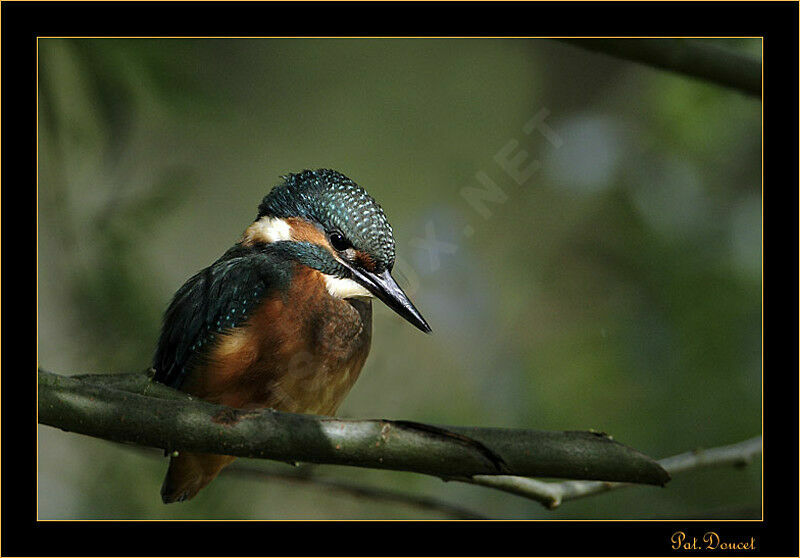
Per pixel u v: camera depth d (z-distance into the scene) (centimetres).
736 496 989
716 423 975
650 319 1025
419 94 1438
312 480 817
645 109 1143
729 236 1033
